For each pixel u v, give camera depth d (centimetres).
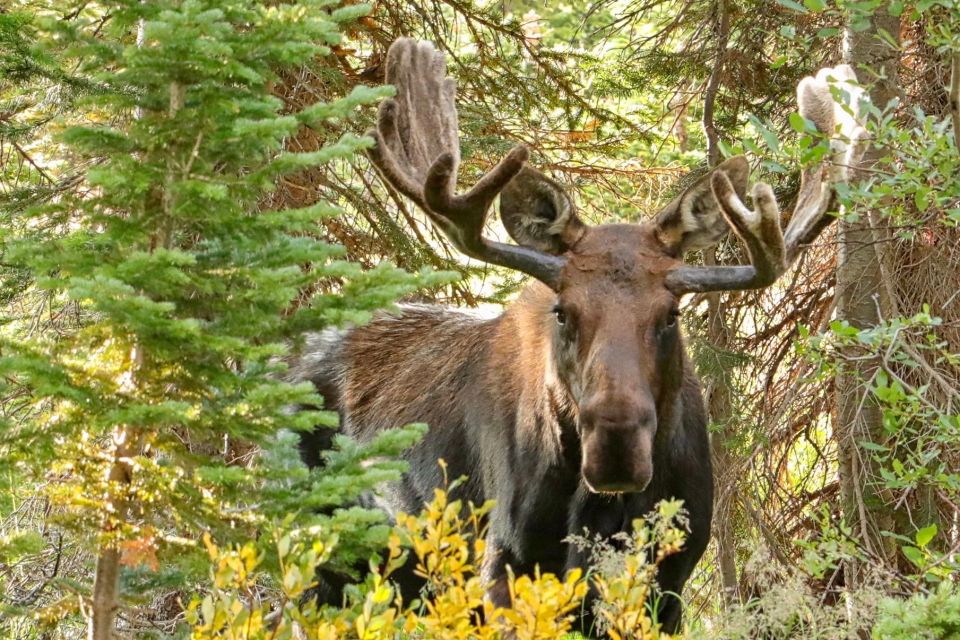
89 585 905
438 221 1095
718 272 1028
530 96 1694
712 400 1502
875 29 1356
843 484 1380
